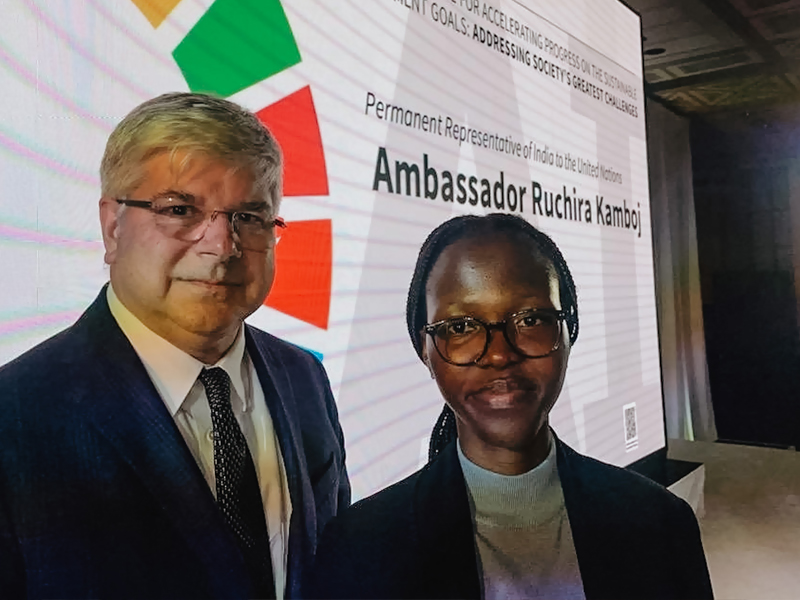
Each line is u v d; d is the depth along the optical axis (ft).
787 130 9.91
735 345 10.73
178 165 2.26
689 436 9.65
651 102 9.39
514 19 4.21
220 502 2.26
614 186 5.15
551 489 3.03
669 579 3.18
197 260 2.28
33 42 2.03
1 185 1.94
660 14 6.63
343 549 2.63
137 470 2.09
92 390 2.05
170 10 2.36
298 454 2.55
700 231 10.73
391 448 3.02
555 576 2.94
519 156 4.12
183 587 2.11
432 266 3.11
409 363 3.16
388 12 3.27
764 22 6.97
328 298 2.82
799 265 10.16
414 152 3.35
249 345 2.47
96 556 1.98
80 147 2.09
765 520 6.34
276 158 2.54
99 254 2.10
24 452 1.92
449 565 2.80
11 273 1.95
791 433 10.27
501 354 3.03
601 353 4.77
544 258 3.22
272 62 2.70
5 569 1.86
